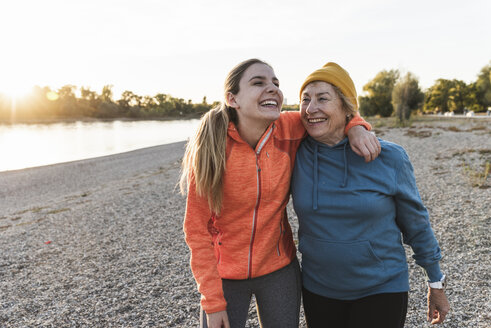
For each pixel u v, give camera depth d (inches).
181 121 4522.6
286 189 64.4
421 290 133.3
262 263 64.3
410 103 1168.8
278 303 65.6
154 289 163.3
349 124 60.8
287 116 67.2
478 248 163.6
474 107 2357.3
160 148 1131.3
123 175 613.0
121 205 353.4
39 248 244.1
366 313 57.2
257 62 59.7
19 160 995.3
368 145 55.5
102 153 1135.0
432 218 214.4
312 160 62.6
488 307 115.6
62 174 690.8
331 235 58.4
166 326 131.3
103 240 248.1
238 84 59.2
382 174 57.1
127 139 1732.3
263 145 60.9
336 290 59.7
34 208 398.0
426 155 451.5
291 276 67.4
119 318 140.3
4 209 422.9
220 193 59.9
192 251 60.4
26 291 175.0
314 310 63.4
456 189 272.2
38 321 144.1
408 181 58.6
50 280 186.4
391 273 57.6
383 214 57.1
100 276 185.3
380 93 1861.5
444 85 2566.4
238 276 63.9
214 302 57.2
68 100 4680.1
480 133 628.4
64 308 153.3
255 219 62.2
